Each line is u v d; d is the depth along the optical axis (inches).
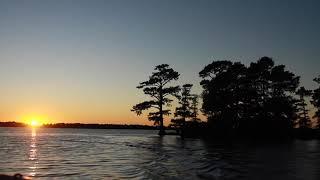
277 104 2834.6
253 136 2832.2
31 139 3125.0
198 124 3142.2
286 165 1091.3
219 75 2947.8
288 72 2928.2
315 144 2190.0
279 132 2815.0
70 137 3673.7
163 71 3302.2
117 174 932.6
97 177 885.2
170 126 3472.0
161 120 3368.6
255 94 2874.0
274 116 2864.2
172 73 3294.8
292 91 2992.1
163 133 3435.0
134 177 882.1
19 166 1109.7
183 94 3442.4
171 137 3223.4
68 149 1881.2
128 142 2539.4
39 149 1873.8
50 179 858.1
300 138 2829.7
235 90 2955.2
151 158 1354.6
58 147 2048.5
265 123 2827.3
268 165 1094.4
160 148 1882.4
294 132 2883.9
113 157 1408.7
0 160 1290.6
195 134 3065.9
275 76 2901.1
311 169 997.8
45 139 3147.1
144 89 3326.8
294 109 2977.4
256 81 2984.7
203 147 1934.1
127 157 1405.0
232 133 2881.4
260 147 1918.1
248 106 2908.5
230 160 1252.5
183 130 3174.2
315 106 3046.3
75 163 1192.8
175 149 1801.2
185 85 3430.1
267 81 2984.7
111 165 1131.9
